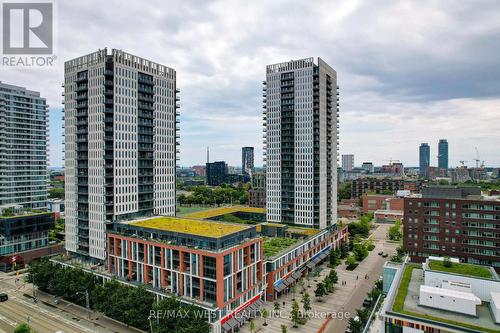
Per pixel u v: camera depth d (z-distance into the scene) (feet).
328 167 609.01
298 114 574.56
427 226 440.86
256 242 367.04
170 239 355.97
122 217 450.71
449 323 196.03
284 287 404.77
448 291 221.46
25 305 374.43
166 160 526.57
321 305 373.40
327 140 606.14
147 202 493.77
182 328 272.92
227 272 320.29
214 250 318.65
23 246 517.96
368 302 366.63
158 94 511.81
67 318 341.41
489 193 552.00
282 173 593.83
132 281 370.73
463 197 440.86
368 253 584.40
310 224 565.53
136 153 471.62
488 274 258.57
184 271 333.83
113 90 442.91
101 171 435.53
